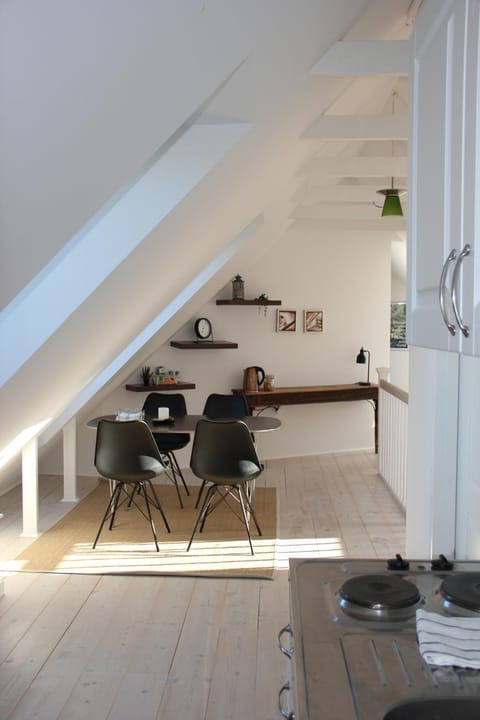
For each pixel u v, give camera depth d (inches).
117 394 291.6
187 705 121.0
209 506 233.1
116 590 172.6
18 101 53.4
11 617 156.7
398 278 412.2
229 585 175.9
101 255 108.7
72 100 56.2
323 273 333.7
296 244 328.5
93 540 210.7
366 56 111.7
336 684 54.5
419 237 61.8
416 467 130.0
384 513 239.9
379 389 292.0
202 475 207.0
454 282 47.1
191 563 190.9
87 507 244.5
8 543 207.9
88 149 64.5
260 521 229.9
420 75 62.2
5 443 177.8
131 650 140.9
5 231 68.9
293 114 122.7
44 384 149.8
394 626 64.0
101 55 53.1
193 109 75.9
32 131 57.2
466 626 61.1
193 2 54.3
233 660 136.7
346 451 346.3
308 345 333.4
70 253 108.7
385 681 54.9
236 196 141.5
